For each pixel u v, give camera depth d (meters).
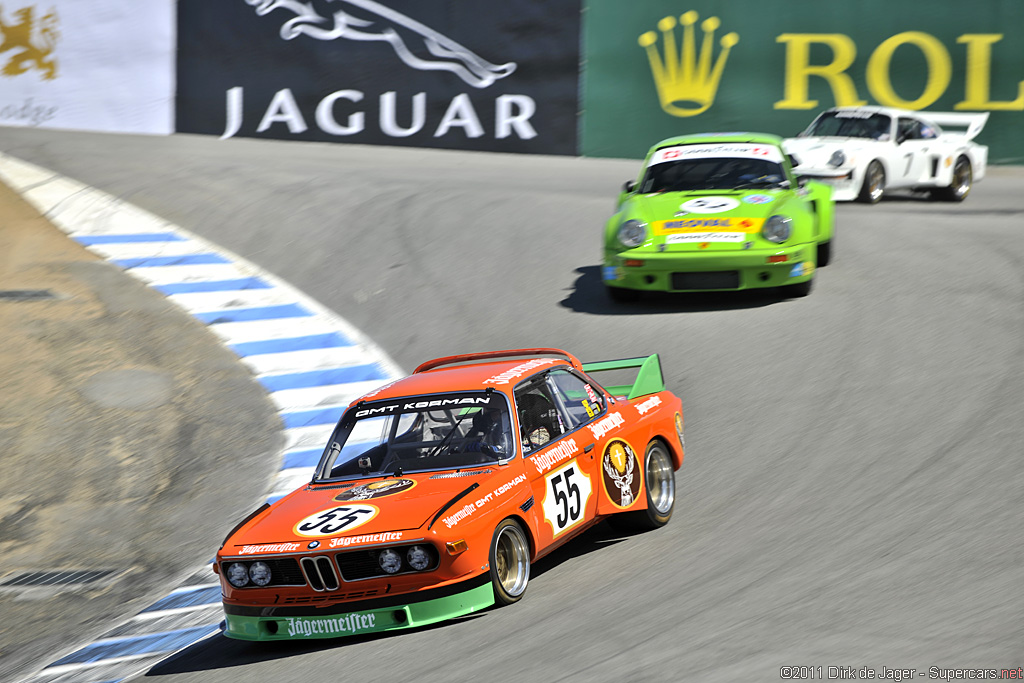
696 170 45.88
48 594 29.45
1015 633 16.75
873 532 23.19
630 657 17.62
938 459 27.44
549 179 70.94
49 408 40.47
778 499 26.53
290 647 21.98
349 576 20.83
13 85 84.75
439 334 45.22
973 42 76.31
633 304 45.81
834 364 36.19
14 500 34.88
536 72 81.12
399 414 24.66
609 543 25.52
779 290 44.75
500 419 23.67
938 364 34.97
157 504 34.50
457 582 20.84
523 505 22.45
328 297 50.97
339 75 82.44
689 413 34.09
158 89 83.81
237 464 36.75
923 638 16.95
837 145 62.53
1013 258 47.66
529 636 19.47
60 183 67.94
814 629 17.95
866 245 52.03
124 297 51.06
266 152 78.94
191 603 27.83
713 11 78.88
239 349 45.66
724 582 21.28
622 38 80.12
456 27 81.38
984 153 67.56
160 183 68.44
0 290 51.06
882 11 77.06
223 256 56.91
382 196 65.62
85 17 83.38
